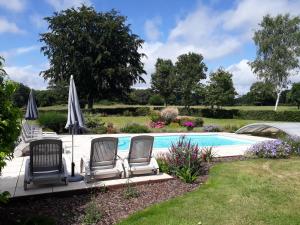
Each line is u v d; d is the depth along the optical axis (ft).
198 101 172.45
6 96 14.78
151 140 26.40
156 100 206.39
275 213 18.07
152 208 18.80
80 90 134.51
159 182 24.85
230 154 37.45
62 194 21.12
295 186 23.29
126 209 18.83
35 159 21.81
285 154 35.63
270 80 125.18
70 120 24.40
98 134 63.87
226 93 128.16
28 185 22.59
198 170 26.96
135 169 25.70
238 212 18.19
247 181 24.72
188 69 186.29
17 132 15.31
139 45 144.97
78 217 17.40
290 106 188.03
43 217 16.94
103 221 16.93
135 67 141.90
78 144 48.16
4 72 14.97
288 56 121.60
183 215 17.71
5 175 26.11
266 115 115.55
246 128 62.49
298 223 16.78
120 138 59.62
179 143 30.42
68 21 132.67
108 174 24.79
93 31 136.26
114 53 137.49
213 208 18.81
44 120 68.28
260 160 33.63
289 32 123.34
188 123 77.10
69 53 131.23
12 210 18.37
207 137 63.77
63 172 22.85
